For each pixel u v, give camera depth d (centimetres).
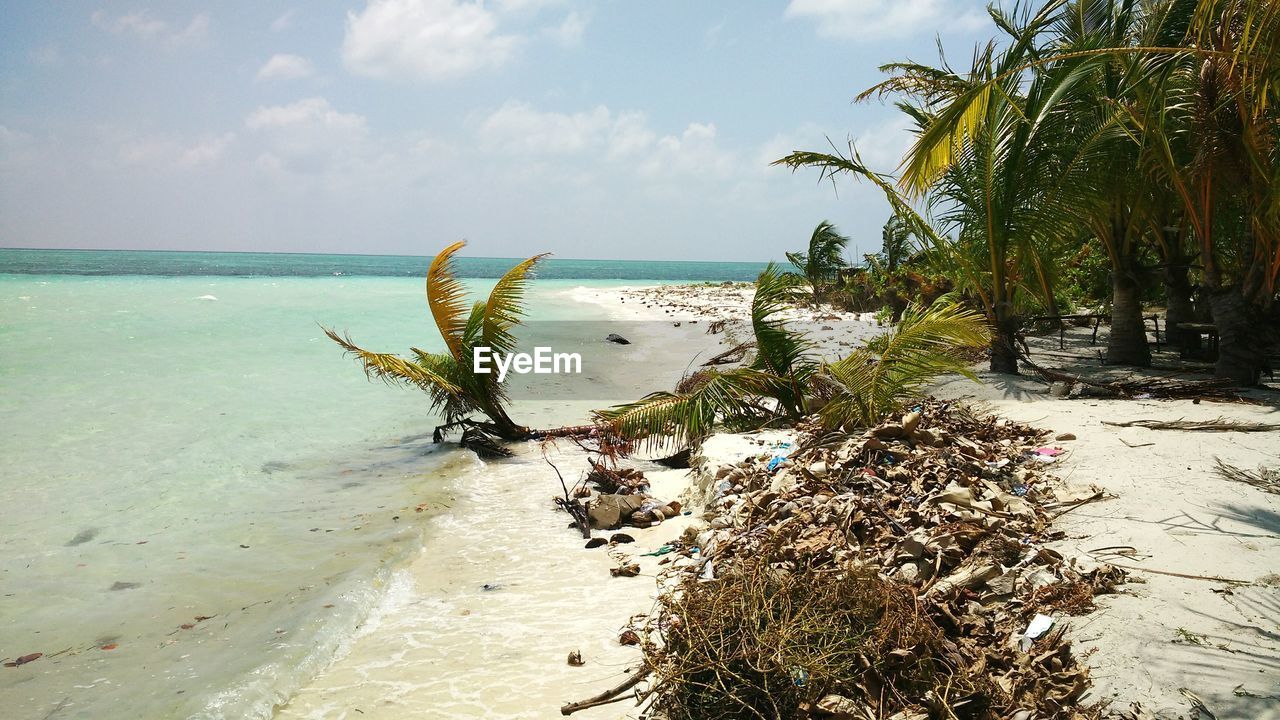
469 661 438
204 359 1622
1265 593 374
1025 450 652
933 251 1159
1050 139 1015
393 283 5641
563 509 735
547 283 7588
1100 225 1174
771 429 857
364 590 540
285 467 885
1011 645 360
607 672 418
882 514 514
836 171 1108
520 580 561
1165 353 1300
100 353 1627
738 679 347
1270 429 677
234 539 648
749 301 3769
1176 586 389
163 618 497
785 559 473
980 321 890
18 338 1777
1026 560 431
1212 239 948
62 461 864
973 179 1062
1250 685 305
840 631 362
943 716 324
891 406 762
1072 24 1214
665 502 739
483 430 1030
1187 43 924
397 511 732
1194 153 962
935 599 399
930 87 1215
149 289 3709
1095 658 340
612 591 533
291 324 2356
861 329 1911
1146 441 657
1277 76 630
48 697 398
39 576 561
